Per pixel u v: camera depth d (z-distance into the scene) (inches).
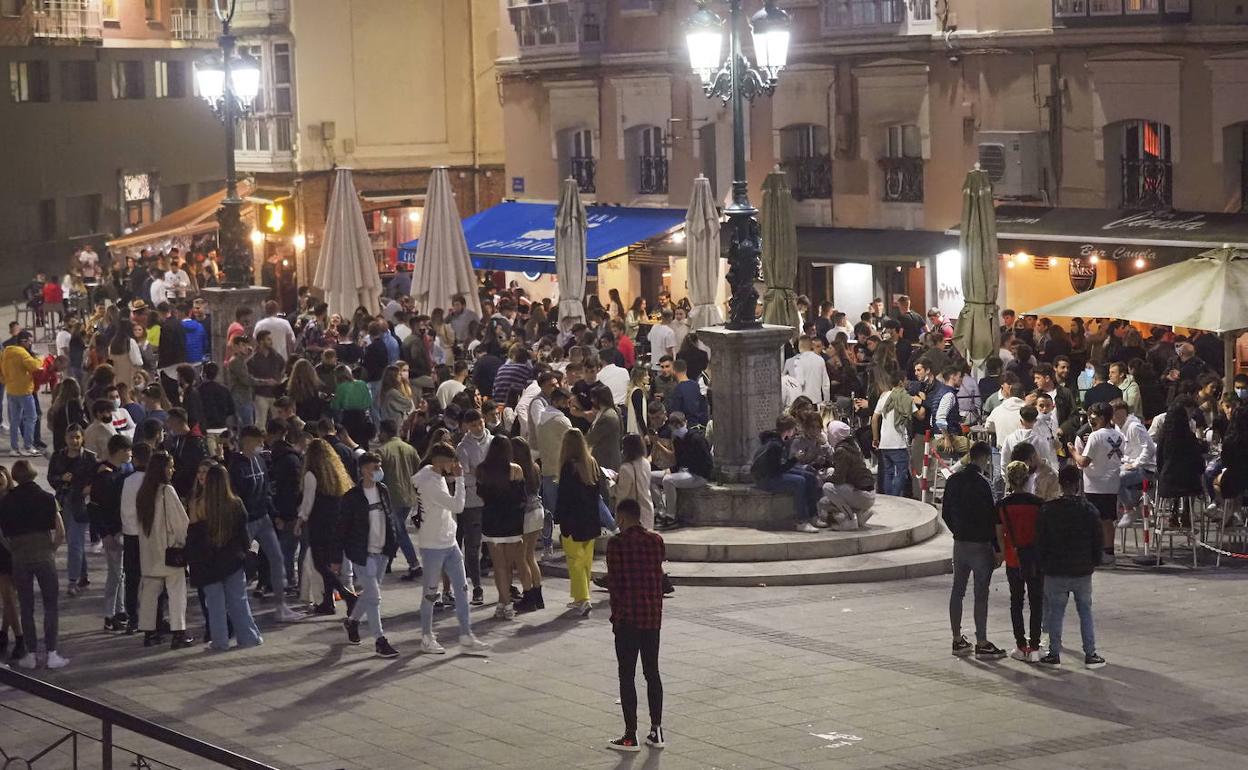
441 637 792.3
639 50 1806.1
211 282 1609.3
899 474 1048.2
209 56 1392.7
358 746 633.0
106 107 2723.9
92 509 818.8
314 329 1387.8
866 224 1628.9
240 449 837.2
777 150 1684.3
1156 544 933.2
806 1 1632.6
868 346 1222.3
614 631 627.2
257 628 805.2
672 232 1711.4
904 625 789.2
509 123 1968.5
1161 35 1385.3
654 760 610.5
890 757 605.0
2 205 2527.1
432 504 759.1
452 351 1301.7
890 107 1589.6
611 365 1123.3
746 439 951.0
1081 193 1464.1
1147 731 629.0
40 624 839.7
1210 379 1038.4
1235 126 1365.7
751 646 756.0
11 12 2529.5
